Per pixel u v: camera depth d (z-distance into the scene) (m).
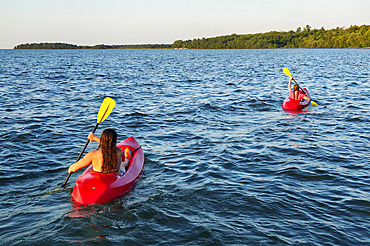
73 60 52.78
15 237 3.60
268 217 4.06
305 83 17.97
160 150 6.71
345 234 3.69
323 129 8.27
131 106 11.43
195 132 8.11
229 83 18.41
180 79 20.75
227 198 4.56
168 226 3.84
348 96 13.20
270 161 6.06
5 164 5.76
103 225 3.85
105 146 4.51
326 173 5.47
